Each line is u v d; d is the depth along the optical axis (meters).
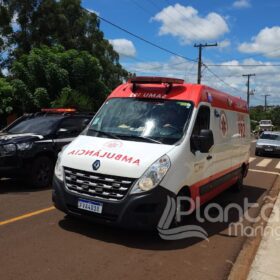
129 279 4.95
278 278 5.14
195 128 6.88
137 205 5.67
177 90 7.24
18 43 34.06
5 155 9.09
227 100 9.16
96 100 26.91
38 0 33.56
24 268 5.06
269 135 25.47
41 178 9.75
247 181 13.62
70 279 4.83
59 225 6.75
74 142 6.73
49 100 24.73
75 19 34.69
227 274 5.35
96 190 5.86
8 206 7.95
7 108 25.14
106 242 6.09
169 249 6.02
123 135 6.62
